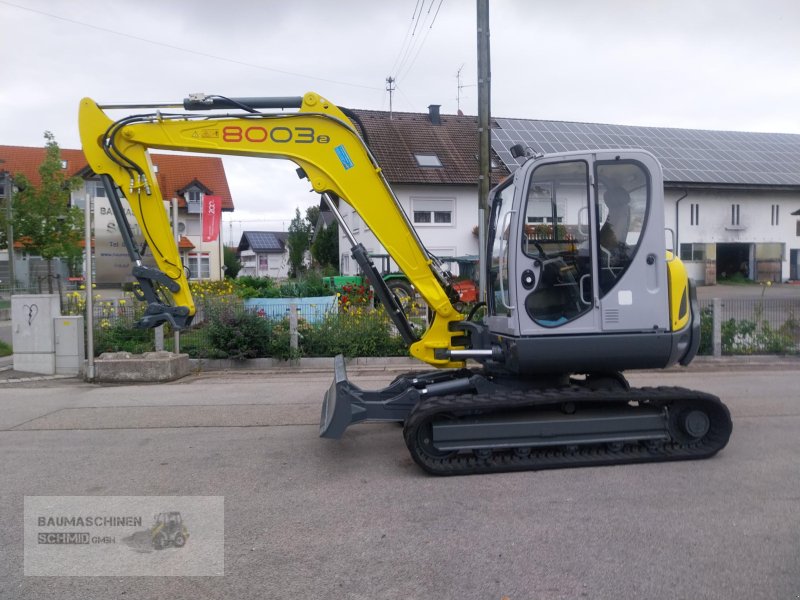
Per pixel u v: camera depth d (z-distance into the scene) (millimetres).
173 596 3578
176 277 6438
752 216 31906
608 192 5578
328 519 4582
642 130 34375
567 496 4918
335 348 12133
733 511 4570
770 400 8258
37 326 11000
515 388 6008
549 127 32469
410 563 3891
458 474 5469
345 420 5867
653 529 4289
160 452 6320
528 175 5555
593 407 5777
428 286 6512
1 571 3906
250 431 7094
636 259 5539
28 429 7301
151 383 10312
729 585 3562
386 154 28109
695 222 31297
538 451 5664
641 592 3504
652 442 5668
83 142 6387
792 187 31047
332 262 36906
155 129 6371
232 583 3701
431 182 27047
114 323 12273
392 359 12078
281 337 11922
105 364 10391
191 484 5375
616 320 5531
